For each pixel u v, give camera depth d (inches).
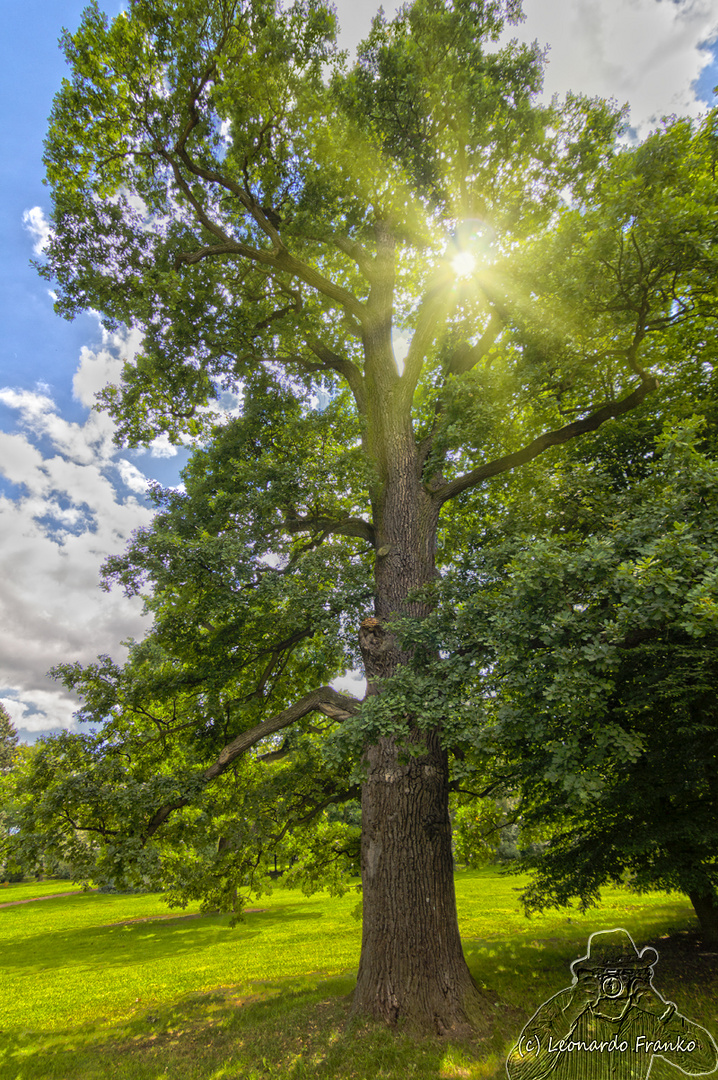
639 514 295.6
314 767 462.3
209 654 461.4
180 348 506.6
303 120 426.6
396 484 418.0
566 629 261.9
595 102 464.4
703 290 356.2
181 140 440.5
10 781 386.6
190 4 393.7
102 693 417.1
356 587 386.6
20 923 1136.8
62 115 438.0
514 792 394.0
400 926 297.6
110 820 359.3
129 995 482.6
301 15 410.0
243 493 454.0
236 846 431.2
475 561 341.7
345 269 585.9
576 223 354.6
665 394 457.7
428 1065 236.8
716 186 315.3
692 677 297.6
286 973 509.4
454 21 443.8
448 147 462.6
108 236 480.7
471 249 474.6
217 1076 257.0
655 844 315.9
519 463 417.4
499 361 429.4
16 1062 314.5
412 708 286.2
